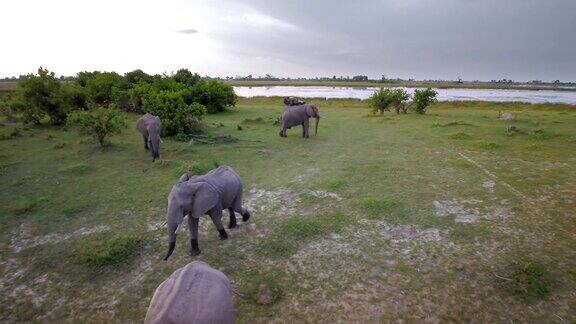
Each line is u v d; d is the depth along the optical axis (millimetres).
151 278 6594
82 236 7996
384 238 7738
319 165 12719
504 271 6527
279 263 6941
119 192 10227
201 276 4219
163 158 13398
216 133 17953
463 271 6582
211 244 7652
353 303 5852
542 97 56031
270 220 8617
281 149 14969
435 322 5457
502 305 5746
